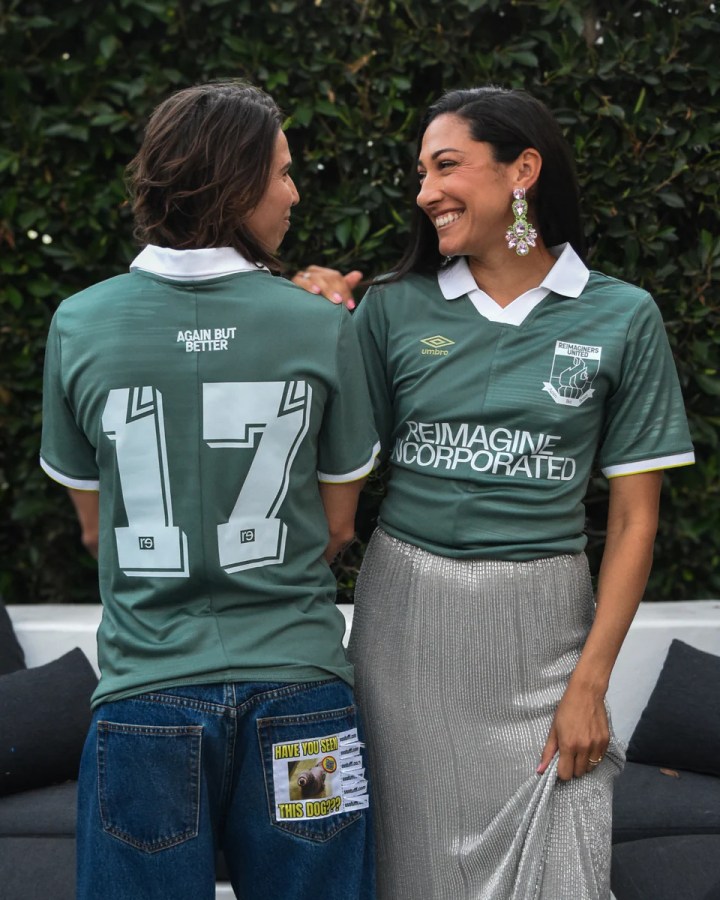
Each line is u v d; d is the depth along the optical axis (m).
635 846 2.21
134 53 2.84
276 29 2.78
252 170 1.56
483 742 1.73
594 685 1.70
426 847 1.77
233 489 1.50
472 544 1.74
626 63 2.76
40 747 2.48
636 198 2.81
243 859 1.54
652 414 1.74
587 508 3.00
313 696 1.53
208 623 1.51
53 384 1.61
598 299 1.76
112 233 2.90
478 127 1.74
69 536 3.06
